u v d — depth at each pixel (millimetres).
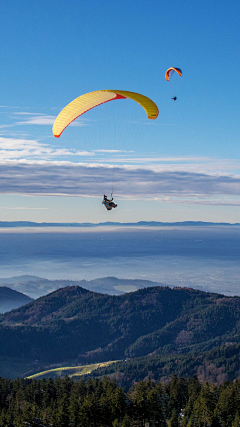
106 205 45781
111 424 64000
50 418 64812
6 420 68688
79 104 46938
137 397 68062
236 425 62000
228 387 75375
